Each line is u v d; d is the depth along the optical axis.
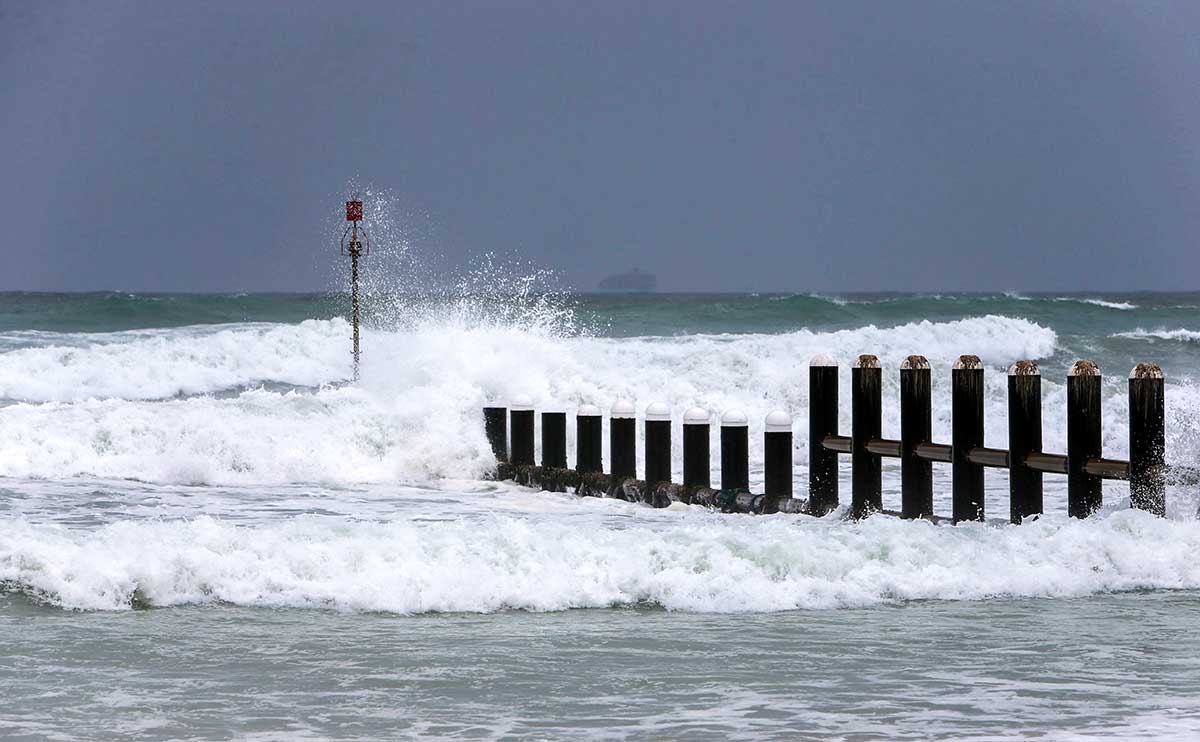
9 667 24.33
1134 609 30.19
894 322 184.38
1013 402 37.31
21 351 103.62
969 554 32.94
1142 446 34.88
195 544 31.50
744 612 29.73
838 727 20.55
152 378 104.62
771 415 44.62
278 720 20.92
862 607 30.33
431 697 22.34
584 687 23.02
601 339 113.56
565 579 30.70
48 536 31.95
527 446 57.72
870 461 41.44
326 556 31.27
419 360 67.00
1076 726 20.58
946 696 22.47
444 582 30.25
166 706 21.73
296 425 61.00
